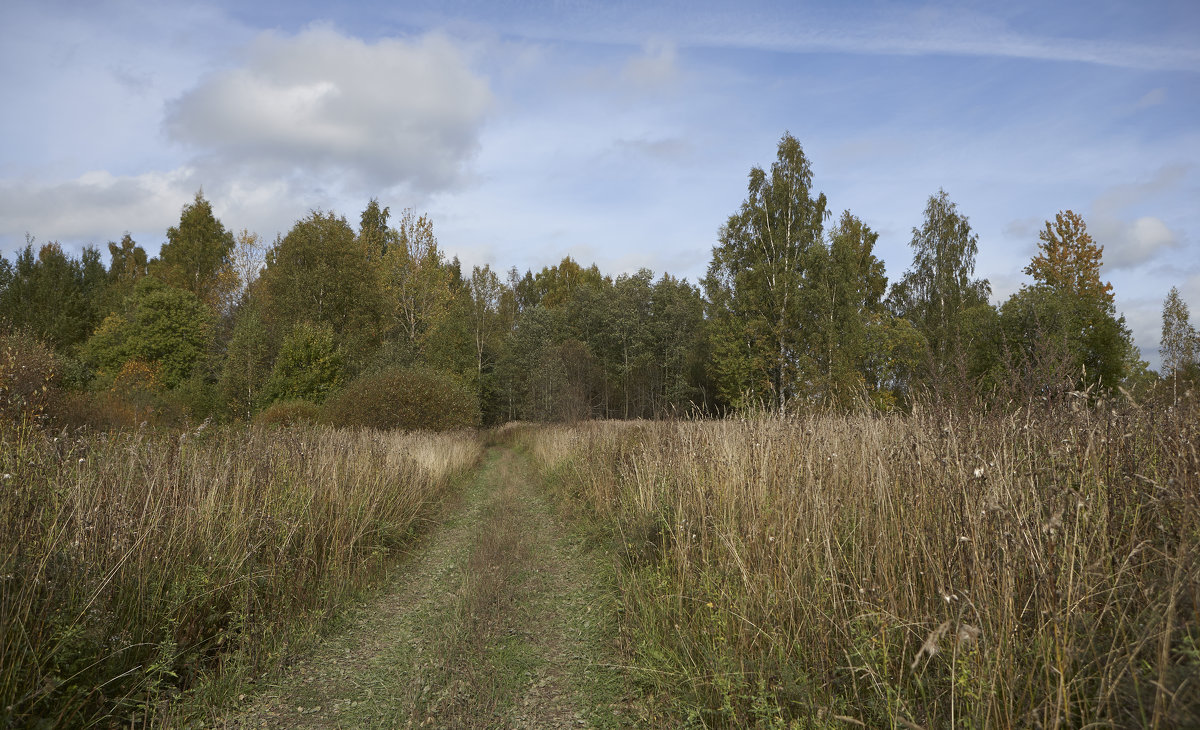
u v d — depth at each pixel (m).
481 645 4.73
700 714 3.46
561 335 51.41
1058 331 16.91
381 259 43.25
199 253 50.50
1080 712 2.47
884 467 4.21
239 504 5.86
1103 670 2.43
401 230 40.88
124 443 6.06
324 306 36.16
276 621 5.00
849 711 3.05
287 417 20.80
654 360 46.06
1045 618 2.71
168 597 4.35
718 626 4.04
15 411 9.52
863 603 3.20
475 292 44.41
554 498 12.12
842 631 3.38
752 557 4.35
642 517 6.79
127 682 3.75
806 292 27.25
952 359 5.61
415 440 15.48
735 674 3.39
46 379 13.47
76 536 4.08
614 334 45.72
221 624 4.80
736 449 5.79
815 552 3.93
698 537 5.26
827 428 5.77
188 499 5.25
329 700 3.96
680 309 44.38
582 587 6.44
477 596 5.89
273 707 3.86
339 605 5.73
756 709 3.14
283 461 7.48
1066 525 2.90
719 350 30.48
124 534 4.30
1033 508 3.00
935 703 2.71
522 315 47.91
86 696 3.45
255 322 30.50
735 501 5.06
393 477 9.88
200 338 37.16
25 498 4.20
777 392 27.12
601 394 42.94
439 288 40.84
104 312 46.81
